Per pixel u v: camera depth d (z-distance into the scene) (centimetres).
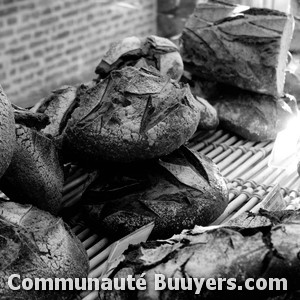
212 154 156
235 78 158
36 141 108
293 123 154
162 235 113
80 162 123
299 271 75
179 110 112
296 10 177
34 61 287
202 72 165
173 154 121
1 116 91
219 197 117
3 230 90
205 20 159
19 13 281
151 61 145
